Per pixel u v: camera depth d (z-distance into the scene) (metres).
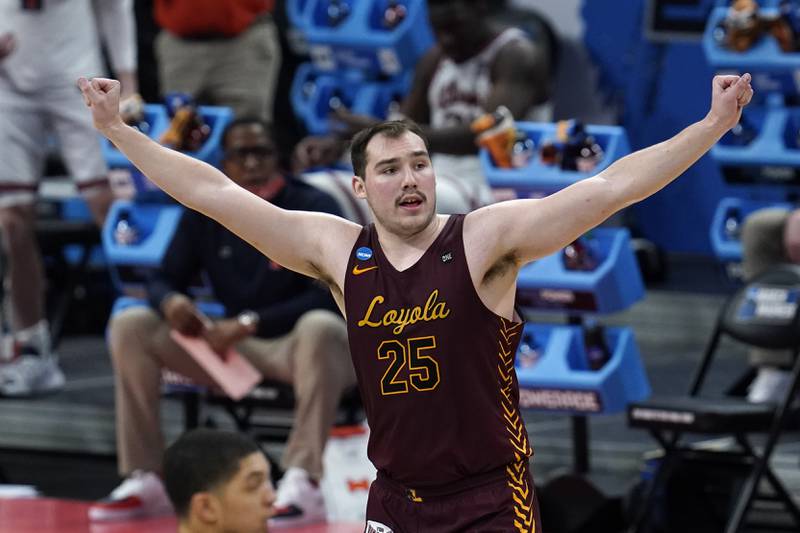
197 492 13.17
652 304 25.95
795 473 17.88
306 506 17.62
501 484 10.30
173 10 23.30
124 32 23.03
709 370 23.58
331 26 24.52
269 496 13.45
